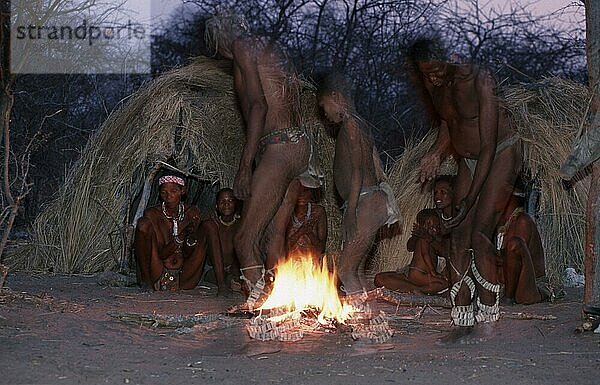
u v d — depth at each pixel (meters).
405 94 15.11
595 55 5.82
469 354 4.93
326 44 15.89
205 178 9.51
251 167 5.59
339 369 4.48
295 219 7.46
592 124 5.76
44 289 7.96
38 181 13.63
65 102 14.67
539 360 4.75
